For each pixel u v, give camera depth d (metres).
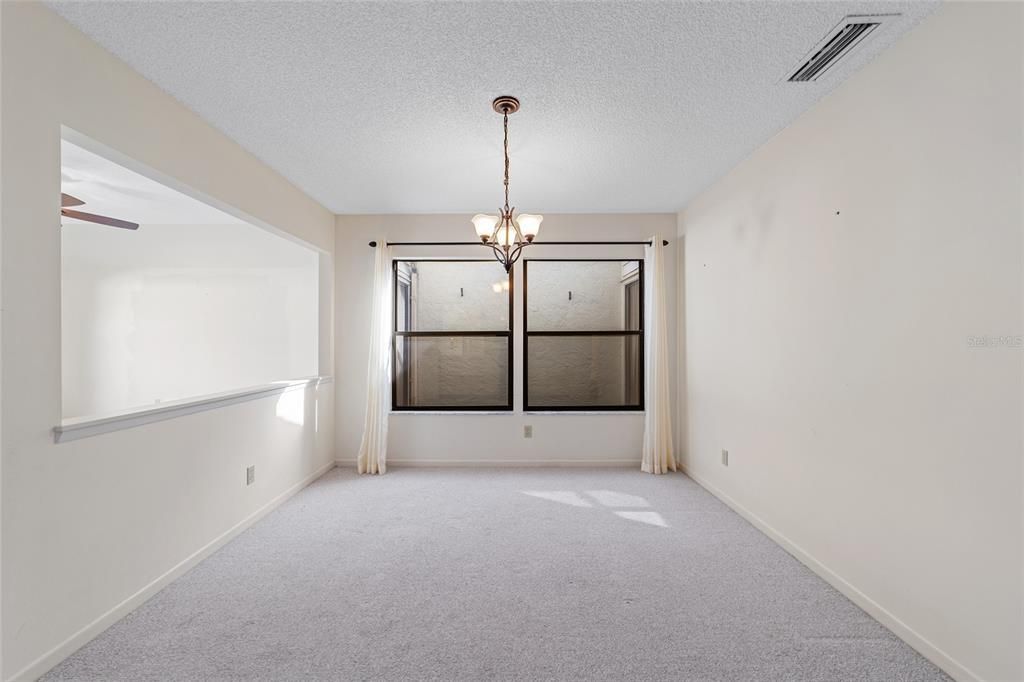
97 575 2.00
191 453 2.61
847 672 1.78
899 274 1.99
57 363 1.81
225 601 2.25
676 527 3.15
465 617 2.12
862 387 2.20
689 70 2.19
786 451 2.81
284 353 5.00
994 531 1.62
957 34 1.72
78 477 1.91
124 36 1.93
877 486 2.12
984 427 1.65
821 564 2.49
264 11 1.78
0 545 1.62
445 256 4.68
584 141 2.96
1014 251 1.55
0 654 1.62
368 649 1.90
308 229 4.09
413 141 2.95
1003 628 1.59
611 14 1.80
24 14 1.68
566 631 2.02
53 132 1.79
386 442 4.58
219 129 2.78
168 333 5.00
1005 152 1.57
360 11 1.78
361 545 2.88
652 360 4.50
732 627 2.05
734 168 3.42
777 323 2.90
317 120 2.67
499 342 4.88
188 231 5.03
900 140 1.98
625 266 4.89
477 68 2.16
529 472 4.46
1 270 1.62
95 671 1.77
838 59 2.11
